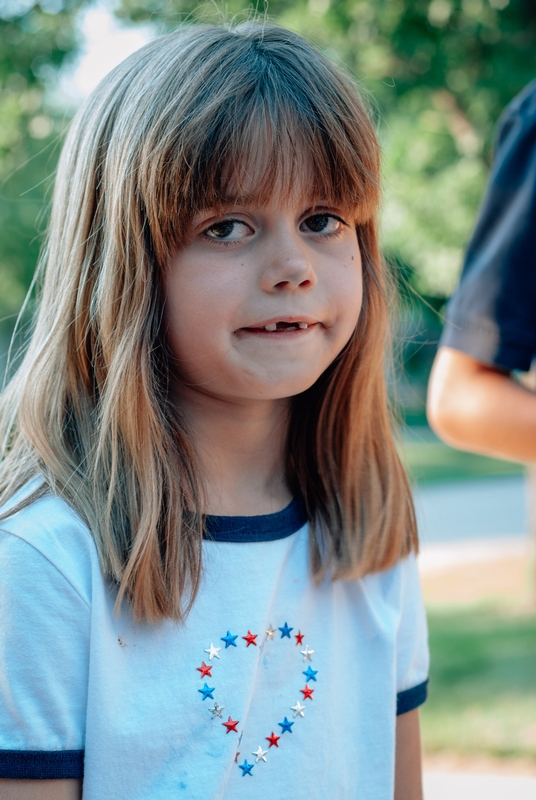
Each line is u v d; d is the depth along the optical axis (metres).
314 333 1.17
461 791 2.72
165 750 1.09
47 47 6.20
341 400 1.37
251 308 1.11
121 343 1.16
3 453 1.30
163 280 1.16
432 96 5.80
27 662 1.05
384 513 1.38
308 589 1.26
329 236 1.20
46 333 1.29
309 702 1.21
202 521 1.19
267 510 1.27
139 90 1.19
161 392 1.19
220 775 1.10
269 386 1.13
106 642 1.08
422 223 6.27
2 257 8.57
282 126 1.11
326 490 1.35
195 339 1.13
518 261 1.74
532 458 1.71
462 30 5.48
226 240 1.12
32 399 1.22
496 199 1.79
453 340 1.79
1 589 1.07
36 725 1.05
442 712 3.74
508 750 3.30
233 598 1.18
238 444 1.25
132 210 1.15
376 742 1.28
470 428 1.74
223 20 1.50
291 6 5.42
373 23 5.41
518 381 1.77
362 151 1.21
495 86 5.56
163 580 1.12
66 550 1.09
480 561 6.71
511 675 4.18
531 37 5.62
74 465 1.17
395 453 1.43
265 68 1.16
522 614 5.23
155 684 1.10
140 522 1.12
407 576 1.42
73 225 1.26
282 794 1.16
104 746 1.05
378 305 1.36
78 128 1.30
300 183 1.12
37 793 1.05
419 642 1.41
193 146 1.09
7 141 6.83
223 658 1.14
